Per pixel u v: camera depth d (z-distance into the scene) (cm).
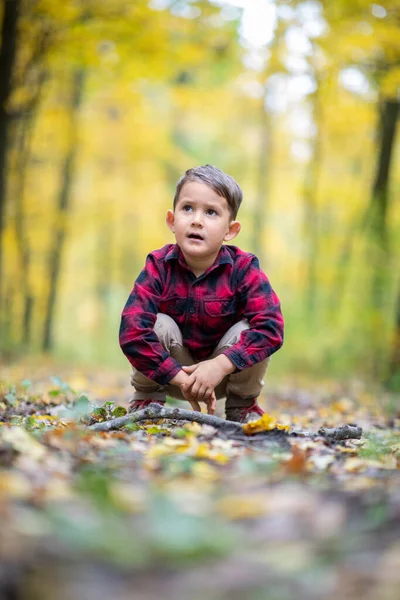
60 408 423
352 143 1891
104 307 2686
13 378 824
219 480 214
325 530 162
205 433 294
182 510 170
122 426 314
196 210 355
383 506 179
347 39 1084
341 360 1473
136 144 2030
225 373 349
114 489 181
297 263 2342
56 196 1842
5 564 133
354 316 1413
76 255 2742
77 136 1730
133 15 1112
